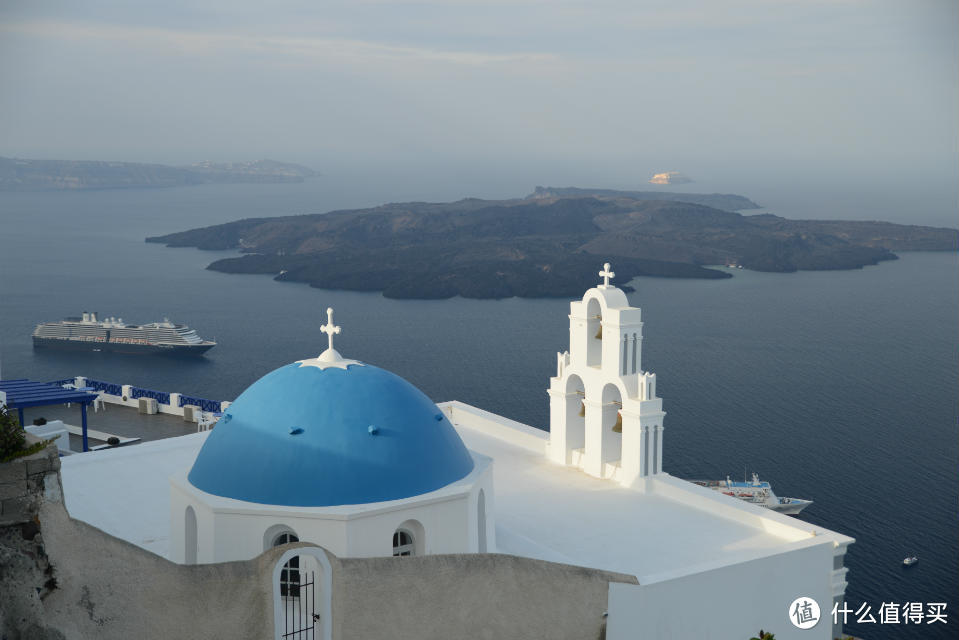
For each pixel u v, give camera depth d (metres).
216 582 19.56
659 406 32.44
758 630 25.84
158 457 35.31
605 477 33.84
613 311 32.31
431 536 23.34
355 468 22.86
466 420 40.81
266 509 22.28
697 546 27.91
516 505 31.30
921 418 157.50
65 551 18.27
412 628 21.08
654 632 23.77
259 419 23.69
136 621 18.97
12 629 17.86
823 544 26.70
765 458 131.38
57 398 47.16
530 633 22.34
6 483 17.62
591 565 26.45
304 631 20.83
